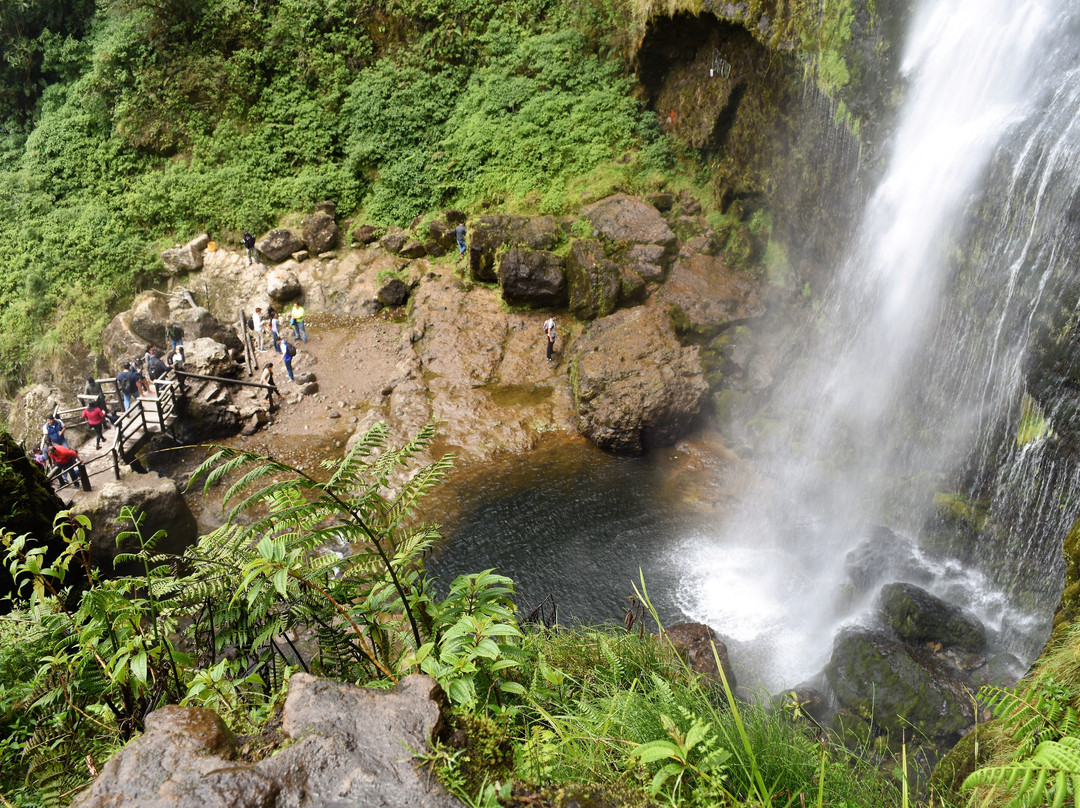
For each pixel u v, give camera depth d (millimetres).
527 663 4020
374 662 3498
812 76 16000
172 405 17078
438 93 26094
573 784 2492
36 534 7711
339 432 18297
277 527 3822
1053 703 3443
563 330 21188
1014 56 11453
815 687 9406
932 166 13016
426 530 4090
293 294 23781
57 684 3758
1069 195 10039
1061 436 10141
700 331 19672
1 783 3465
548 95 24984
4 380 25266
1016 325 11070
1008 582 10680
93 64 26859
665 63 23141
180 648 4730
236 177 25844
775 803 2936
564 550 13602
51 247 25547
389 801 2160
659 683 3381
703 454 17594
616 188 23094
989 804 3244
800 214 18094
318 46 26562
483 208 24531
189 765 2232
